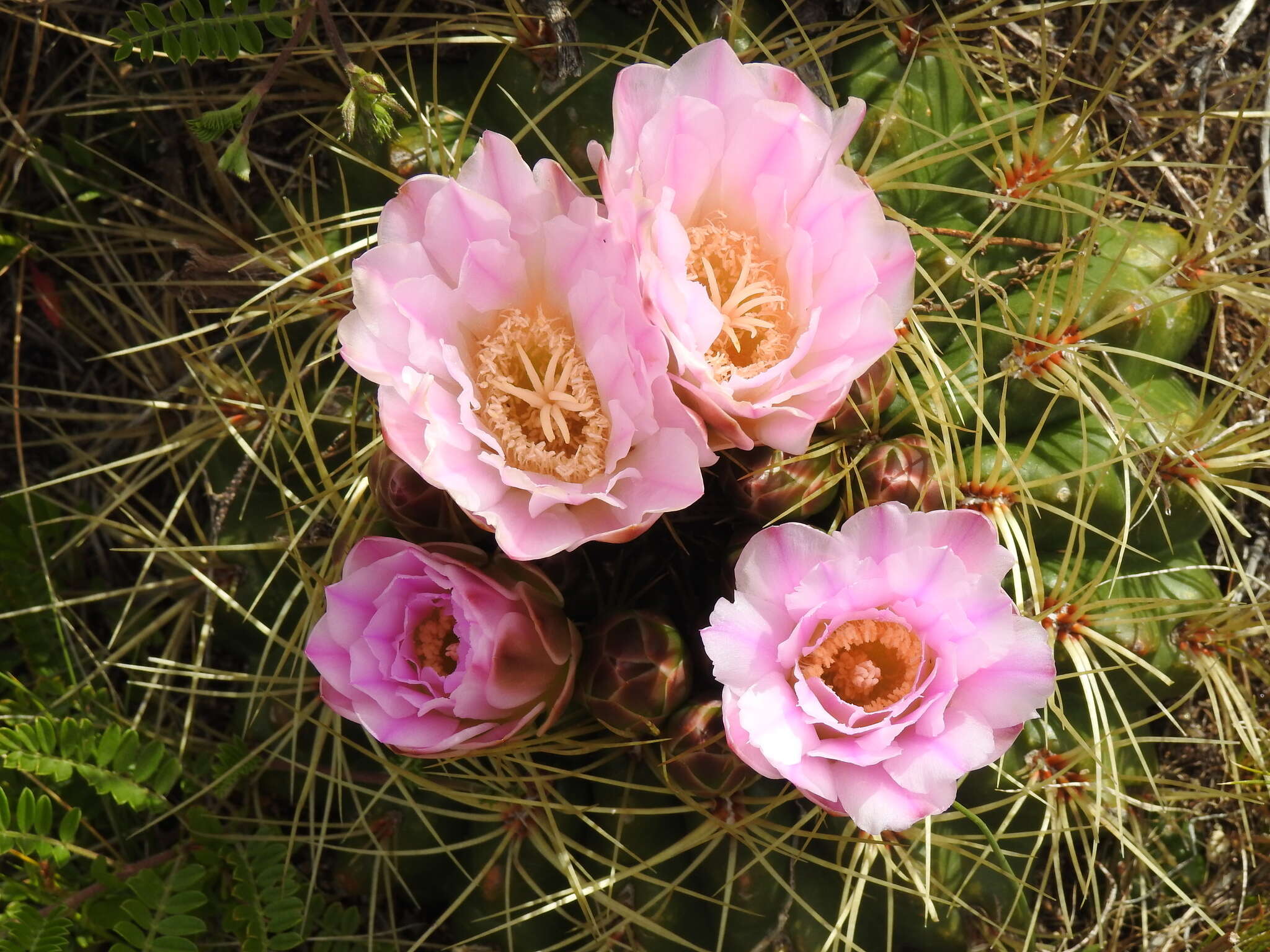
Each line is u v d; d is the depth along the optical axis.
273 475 0.36
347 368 0.37
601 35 0.37
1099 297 0.36
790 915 0.35
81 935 0.37
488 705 0.30
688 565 0.36
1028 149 0.38
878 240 0.29
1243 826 0.39
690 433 0.28
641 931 0.35
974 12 0.38
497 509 0.28
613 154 0.29
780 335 0.29
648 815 0.35
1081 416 0.35
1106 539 0.36
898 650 0.30
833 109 0.37
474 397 0.29
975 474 0.34
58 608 0.39
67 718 0.37
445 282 0.29
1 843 0.36
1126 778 0.36
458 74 0.38
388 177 0.36
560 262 0.29
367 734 0.38
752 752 0.29
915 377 0.36
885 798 0.29
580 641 0.32
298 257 0.37
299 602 0.38
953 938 0.36
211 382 0.39
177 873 0.37
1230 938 0.38
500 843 0.35
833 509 0.34
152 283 0.39
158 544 0.39
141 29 0.35
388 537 0.33
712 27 0.37
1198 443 0.37
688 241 0.28
